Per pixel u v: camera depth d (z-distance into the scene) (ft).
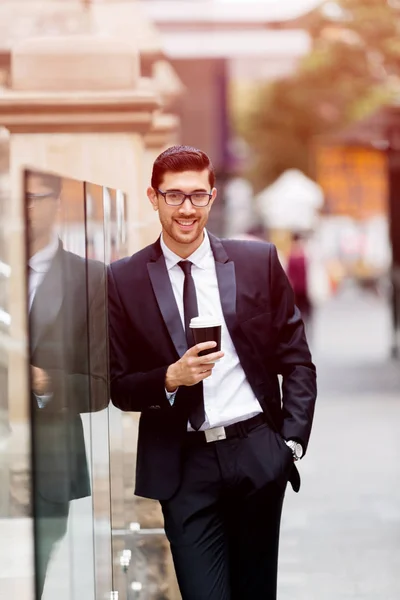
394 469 33.55
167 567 19.29
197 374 13.65
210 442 14.24
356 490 30.83
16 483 19.75
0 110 22.39
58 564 12.32
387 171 64.64
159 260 14.43
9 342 21.80
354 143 68.23
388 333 82.28
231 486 14.30
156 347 14.26
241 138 137.39
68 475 12.53
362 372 58.39
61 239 12.51
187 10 47.44
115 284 14.48
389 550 24.63
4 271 22.03
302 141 131.85
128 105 22.26
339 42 51.75
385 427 41.19
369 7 50.49
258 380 14.34
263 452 14.30
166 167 13.91
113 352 14.48
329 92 92.12
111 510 15.03
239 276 14.40
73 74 22.62
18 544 17.62
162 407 14.11
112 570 14.89
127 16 26.18
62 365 12.44
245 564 14.66
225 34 48.24
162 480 14.28
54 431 12.22
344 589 21.75
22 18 23.79
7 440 20.67
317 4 49.42
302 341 14.71
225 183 86.69
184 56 48.01
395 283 64.08
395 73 55.42
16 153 22.61
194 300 14.28
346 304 118.42
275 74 84.02
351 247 136.87
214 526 14.30
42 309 12.00
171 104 40.96
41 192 11.97
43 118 22.44
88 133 22.41
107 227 15.15
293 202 104.94
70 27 23.53
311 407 14.60
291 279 70.49
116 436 15.85
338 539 25.66
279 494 14.43
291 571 23.08
